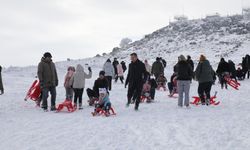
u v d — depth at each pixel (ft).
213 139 27.68
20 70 163.94
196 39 287.48
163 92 70.95
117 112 45.21
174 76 62.80
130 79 46.62
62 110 47.73
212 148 25.03
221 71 76.43
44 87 47.11
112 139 28.81
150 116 40.73
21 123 37.37
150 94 55.31
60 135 30.68
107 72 74.84
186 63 48.52
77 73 48.29
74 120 38.88
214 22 352.08
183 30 340.39
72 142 28.02
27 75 139.74
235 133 29.53
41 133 31.76
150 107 49.62
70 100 48.21
